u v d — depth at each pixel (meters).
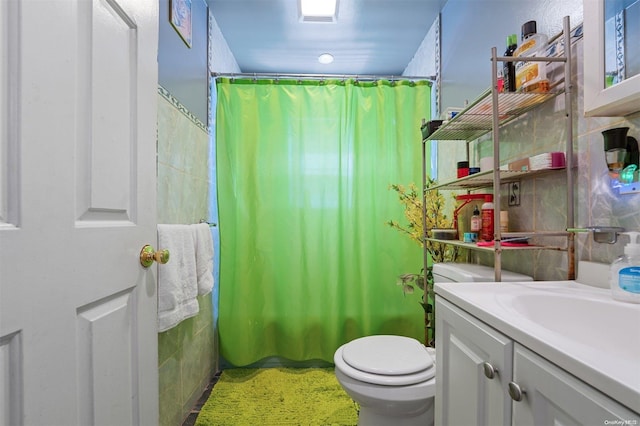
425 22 2.00
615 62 0.79
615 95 0.74
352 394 1.15
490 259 1.41
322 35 2.11
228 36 2.12
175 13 1.41
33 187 0.52
